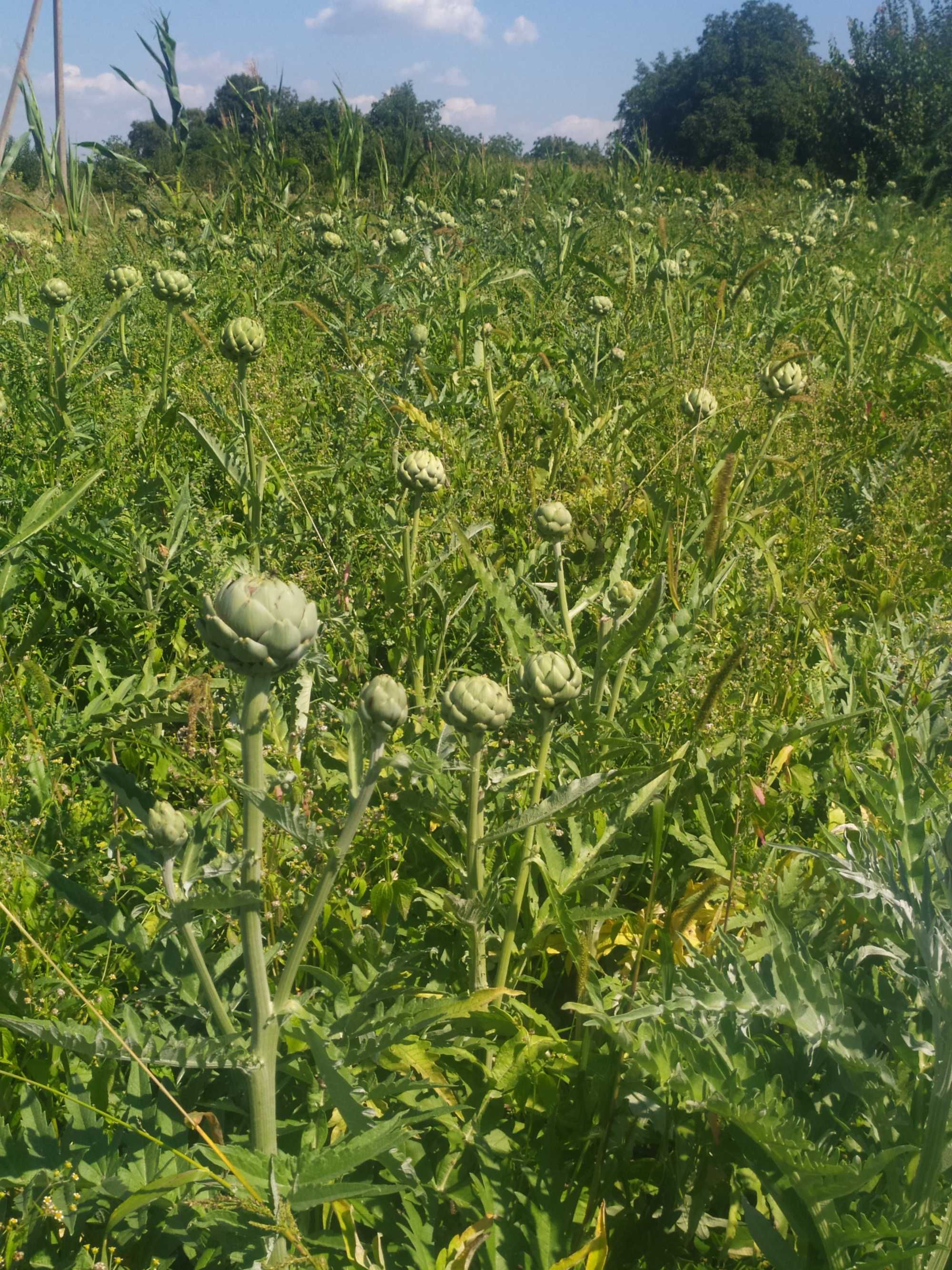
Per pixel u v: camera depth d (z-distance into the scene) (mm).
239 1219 1617
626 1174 2006
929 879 1751
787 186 19672
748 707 3012
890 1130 1766
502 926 2596
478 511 4484
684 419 5410
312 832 1531
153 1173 1739
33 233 10828
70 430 4863
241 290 8367
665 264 7758
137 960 1827
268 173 12492
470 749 2010
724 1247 1883
